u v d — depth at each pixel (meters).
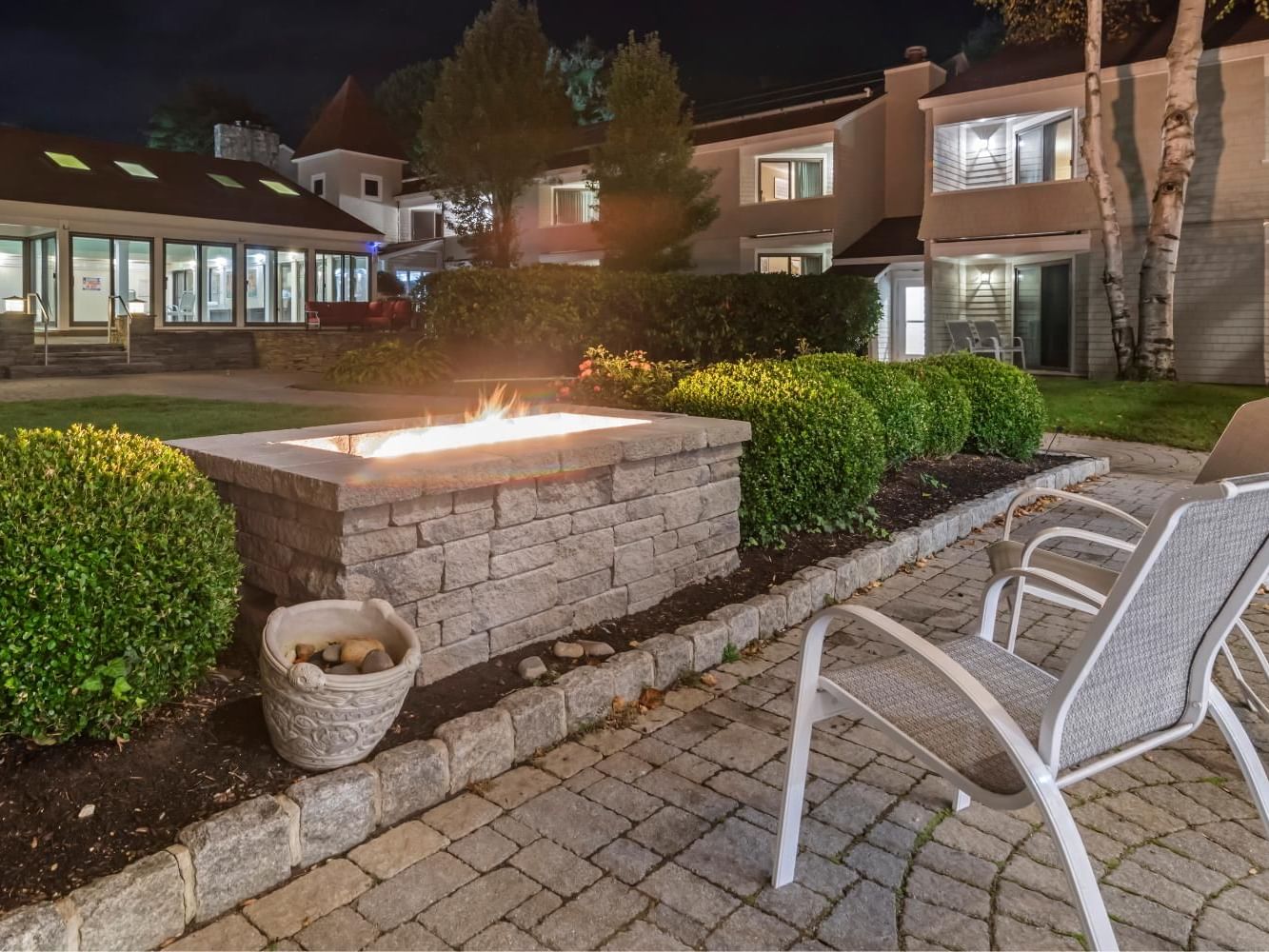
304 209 26.23
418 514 3.17
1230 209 15.61
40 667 2.43
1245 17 16.47
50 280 21.30
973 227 18.45
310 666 2.54
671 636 3.75
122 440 3.10
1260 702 3.35
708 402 5.23
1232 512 1.77
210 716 2.91
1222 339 15.85
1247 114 15.36
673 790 2.85
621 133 18.31
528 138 23.08
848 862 2.49
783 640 4.17
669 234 18.34
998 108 18.00
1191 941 2.17
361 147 31.53
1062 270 18.22
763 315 15.22
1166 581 1.77
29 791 2.44
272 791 2.55
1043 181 18.62
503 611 3.51
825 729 3.30
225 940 2.16
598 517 3.88
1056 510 6.92
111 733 2.63
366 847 2.54
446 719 3.04
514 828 2.63
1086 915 1.72
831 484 5.27
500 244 23.70
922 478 6.95
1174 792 2.86
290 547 3.21
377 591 3.08
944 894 2.35
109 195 21.75
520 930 2.20
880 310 16.88
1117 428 11.13
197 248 22.97
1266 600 4.70
